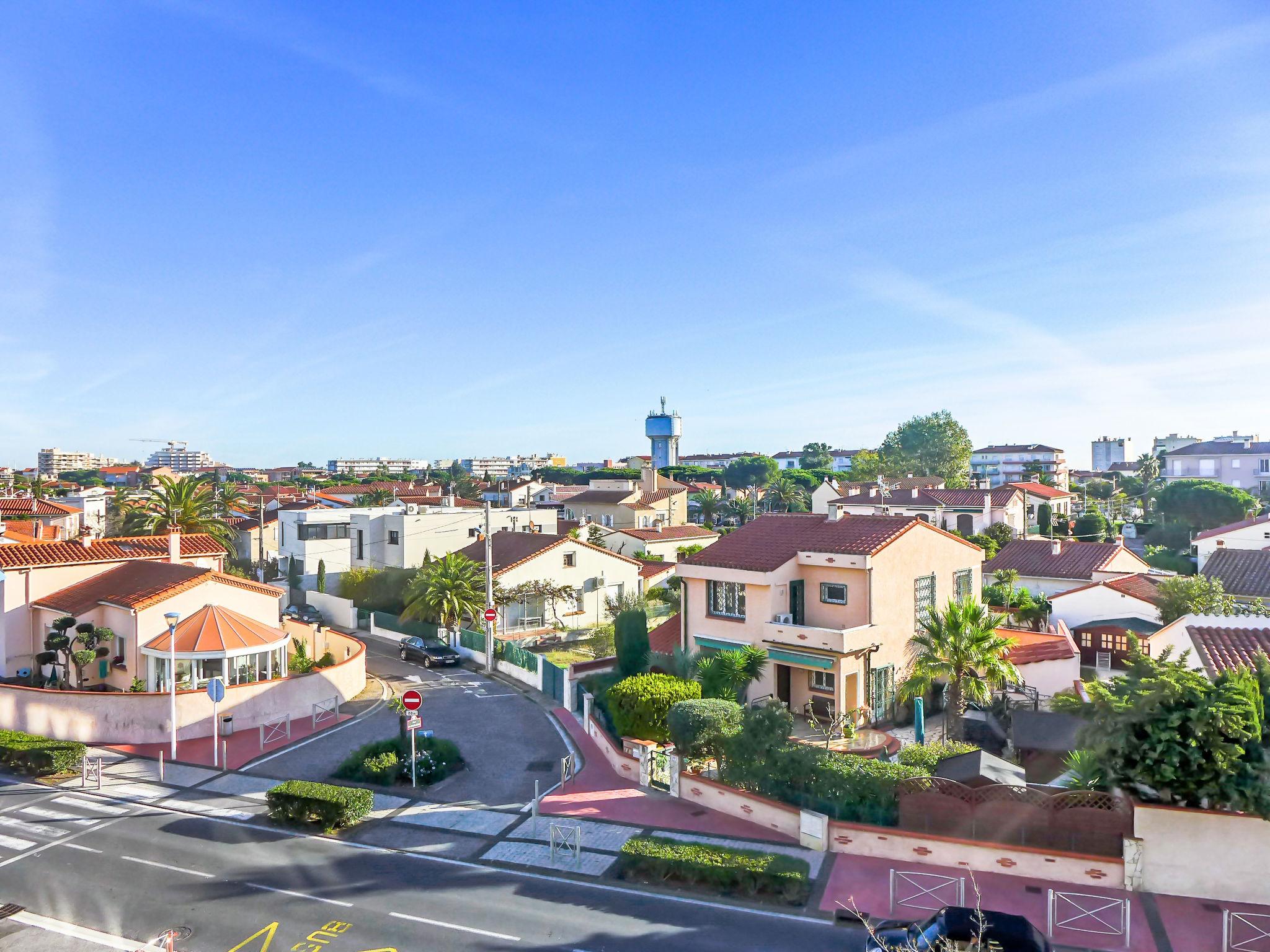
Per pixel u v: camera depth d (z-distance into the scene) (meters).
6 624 34.66
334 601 55.28
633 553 76.31
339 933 15.67
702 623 34.34
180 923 16.14
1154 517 94.88
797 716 31.27
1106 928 15.30
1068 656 31.02
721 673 29.61
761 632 31.91
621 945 15.11
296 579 62.84
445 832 20.92
